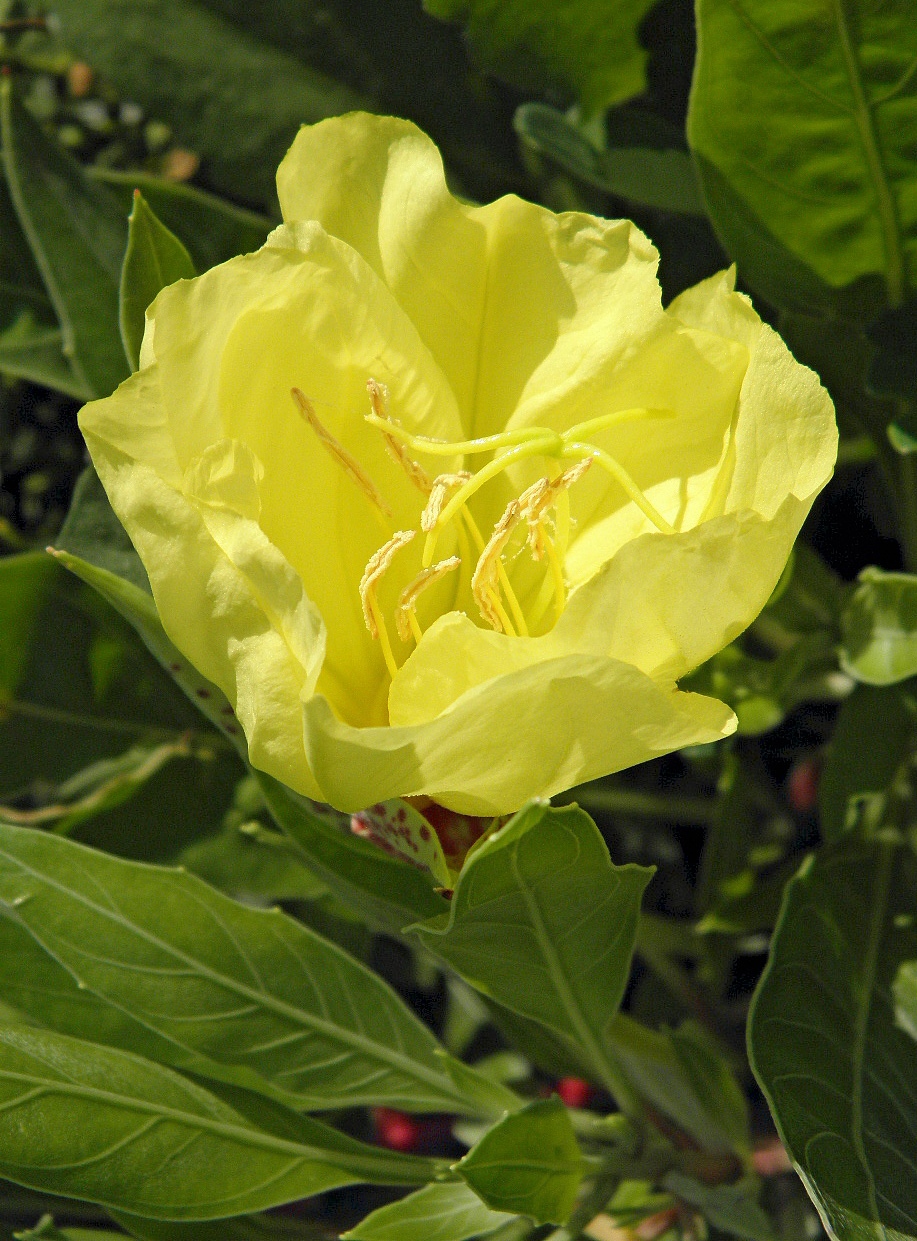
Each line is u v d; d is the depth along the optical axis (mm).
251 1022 229
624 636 191
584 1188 237
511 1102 233
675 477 212
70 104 336
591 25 257
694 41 261
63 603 274
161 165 336
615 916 205
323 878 229
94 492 242
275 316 202
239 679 191
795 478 199
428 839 203
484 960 207
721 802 256
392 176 210
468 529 220
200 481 192
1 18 324
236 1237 237
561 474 207
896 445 232
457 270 213
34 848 222
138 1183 217
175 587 191
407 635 208
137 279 217
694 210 259
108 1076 219
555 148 250
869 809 249
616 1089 233
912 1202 212
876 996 233
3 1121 212
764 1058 217
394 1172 229
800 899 232
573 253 212
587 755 189
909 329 238
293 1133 227
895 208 233
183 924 226
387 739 184
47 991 234
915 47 219
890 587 238
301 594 184
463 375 217
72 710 276
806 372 199
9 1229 260
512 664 194
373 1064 234
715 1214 237
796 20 219
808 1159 211
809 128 228
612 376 212
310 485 210
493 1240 229
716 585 190
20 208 252
